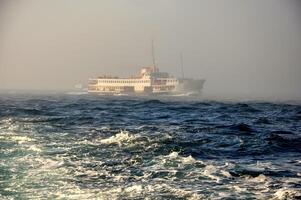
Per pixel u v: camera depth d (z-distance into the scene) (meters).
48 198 22.42
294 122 71.00
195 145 41.16
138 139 43.41
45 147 39.16
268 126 63.38
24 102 137.12
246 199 22.34
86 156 34.69
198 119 75.12
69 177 27.31
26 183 25.58
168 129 55.81
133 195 23.03
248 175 27.91
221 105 126.00
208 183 25.66
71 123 63.97
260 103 151.88
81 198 22.44
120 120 70.94
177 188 24.42
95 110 98.25
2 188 24.38
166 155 35.09
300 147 41.62
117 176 27.70
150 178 27.08
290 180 26.59
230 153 37.72
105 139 44.19
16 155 34.88
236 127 57.81
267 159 34.88
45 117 73.81
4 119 69.19
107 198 22.47
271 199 22.38
